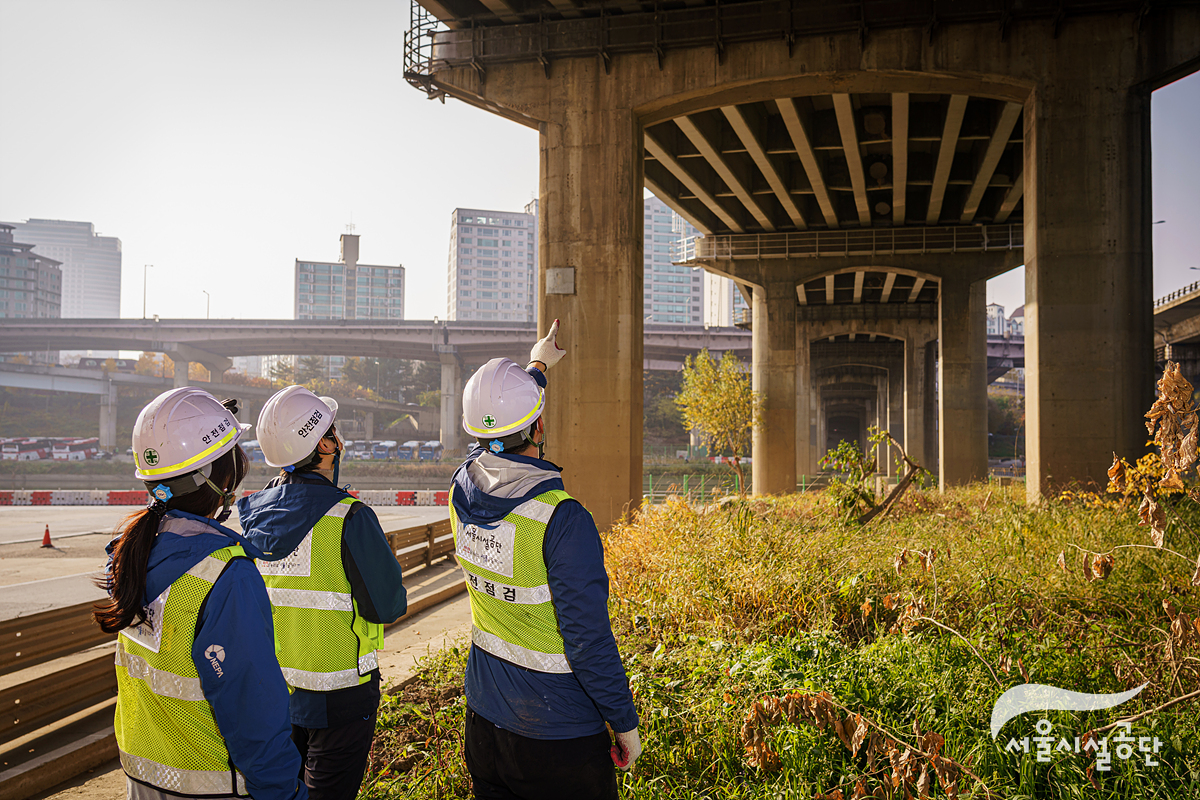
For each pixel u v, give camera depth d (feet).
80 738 15.71
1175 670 13.17
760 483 101.96
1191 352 170.40
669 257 646.74
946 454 97.14
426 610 31.07
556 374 51.37
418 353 297.12
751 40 50.47
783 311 103.09
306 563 8.80
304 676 8.71
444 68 53.67
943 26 48.57
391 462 213.87
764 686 13.30
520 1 52.85
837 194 91.45
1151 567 22.50
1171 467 14.75
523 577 7.27
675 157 70.13
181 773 5.96
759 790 10.75
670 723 12.69
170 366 401.49
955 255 96.94
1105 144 46.29
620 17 52.06
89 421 342.23
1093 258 46.03
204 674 5.77
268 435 9.15
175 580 5.85
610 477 50.06
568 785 7.29
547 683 7.23
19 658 16.03
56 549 52.90
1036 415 46.47
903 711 12.71
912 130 66.69
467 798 11.30
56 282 594.24
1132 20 46.29
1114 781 10.61
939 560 22.90
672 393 348.79
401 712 14.30
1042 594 19.88
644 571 24.53
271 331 279.49
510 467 7.55
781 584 20.66
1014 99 50.39
